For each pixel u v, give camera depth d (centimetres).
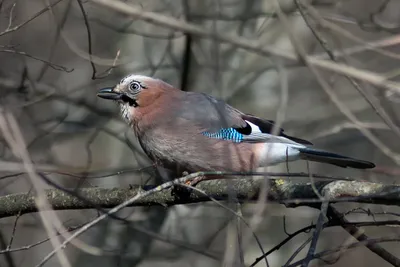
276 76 1420
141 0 1267
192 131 1011
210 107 1033
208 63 1334
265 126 1046
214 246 1345
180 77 1319
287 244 1430
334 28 994
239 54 1407
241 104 1402
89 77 1500
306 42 1426
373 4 1540
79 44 1594
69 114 1420
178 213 1340
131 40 1391
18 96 1211
